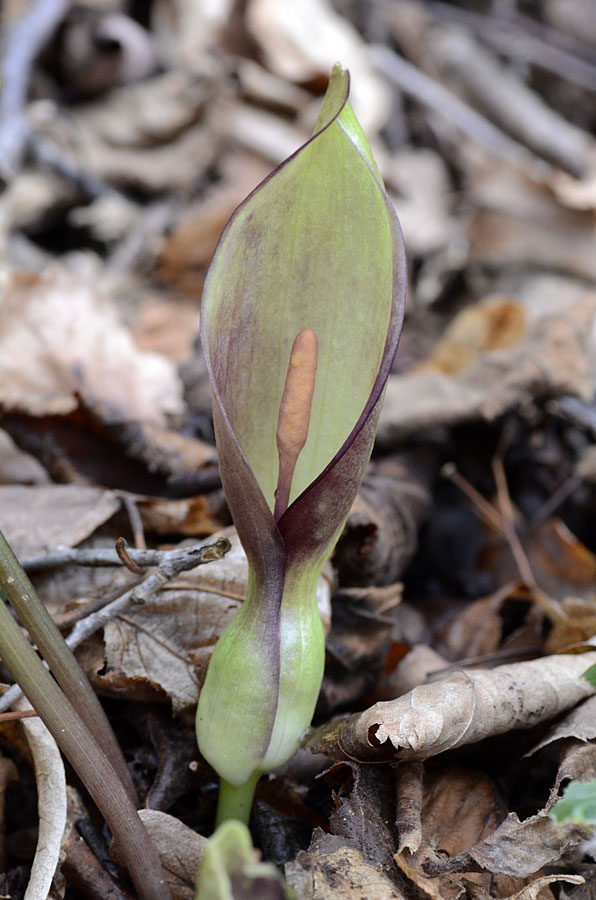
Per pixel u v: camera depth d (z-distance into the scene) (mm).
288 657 360
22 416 485
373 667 436
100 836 391
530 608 493
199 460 486
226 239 354
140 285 753
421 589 521
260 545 354
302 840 398
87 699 366
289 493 368
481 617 484
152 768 407
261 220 358
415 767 391
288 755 368
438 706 384
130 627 415
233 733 363
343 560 451
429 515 538
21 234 755
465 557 534
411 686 441
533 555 536
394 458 526
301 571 359
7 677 411
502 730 396
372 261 364
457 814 398
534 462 583
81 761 351
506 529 520
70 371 528
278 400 375
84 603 421
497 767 415
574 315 591
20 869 390
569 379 561
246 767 366
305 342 358
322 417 377
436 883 368
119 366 540
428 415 530
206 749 368
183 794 406
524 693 400
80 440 489
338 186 361
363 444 349
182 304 736
